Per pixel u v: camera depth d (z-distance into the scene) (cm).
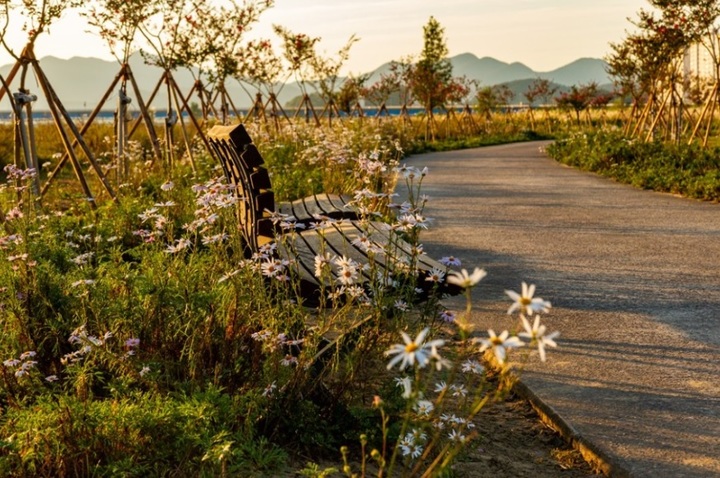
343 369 444
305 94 2558
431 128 3644
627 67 2336
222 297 452
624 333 564
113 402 362
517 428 421
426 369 478
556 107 4747
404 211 431
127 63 1218
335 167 1158
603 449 375
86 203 947
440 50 3572
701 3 1891
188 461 325
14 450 319
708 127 1783
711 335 557
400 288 434
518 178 1734
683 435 391
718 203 1232
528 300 228
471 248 901
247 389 393
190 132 2259
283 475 340
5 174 1573
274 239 466
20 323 439
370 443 369
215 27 1636
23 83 932
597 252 863
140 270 555
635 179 1520
